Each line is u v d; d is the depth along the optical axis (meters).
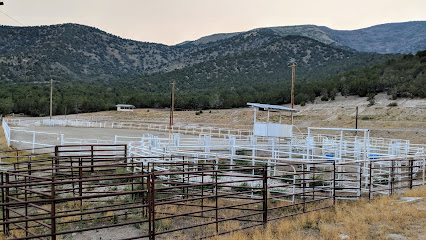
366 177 14.02
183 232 9.15
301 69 171.12
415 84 66.62
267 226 9.16
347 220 9.55
